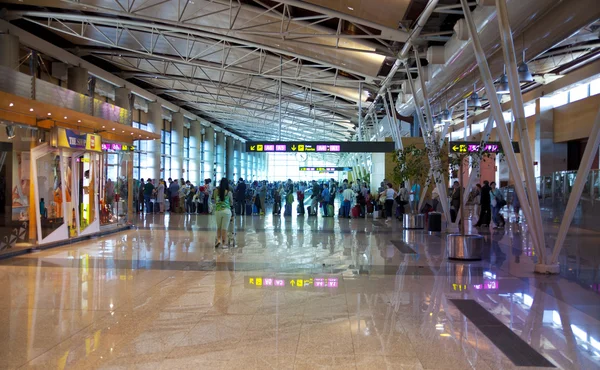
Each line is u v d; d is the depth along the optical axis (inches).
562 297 295.6
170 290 311.9
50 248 518.0
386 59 869.8
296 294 301.1
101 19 803.4
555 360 188.7
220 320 243.1
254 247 530.3
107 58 1115.9
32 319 244.5
